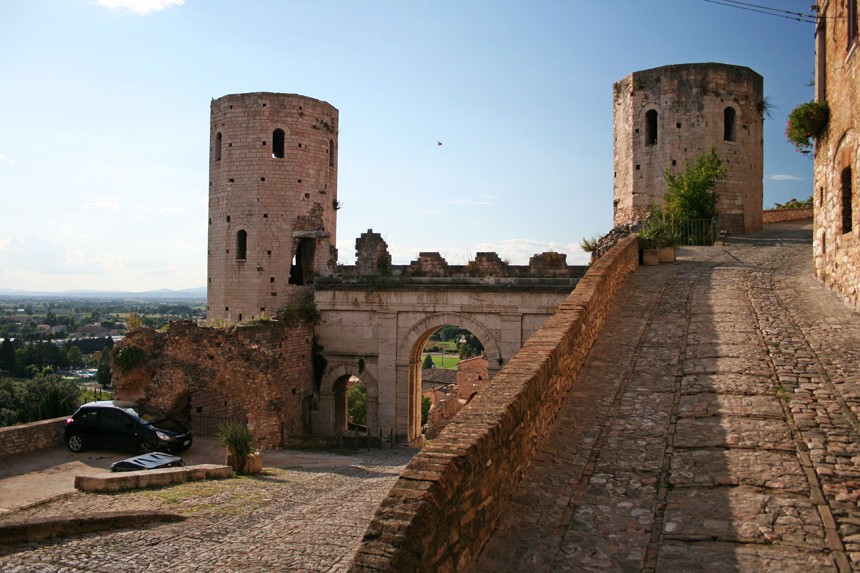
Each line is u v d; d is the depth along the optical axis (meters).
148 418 23.94
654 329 15.53
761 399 11.03
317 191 36.59
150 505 15.44
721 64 34.31
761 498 8.05
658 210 32.69
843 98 16.53
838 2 16.89
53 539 11.98
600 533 7.66
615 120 37.69
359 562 5.43
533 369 10.09
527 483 8.91
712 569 6.81
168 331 29.52
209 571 10.25
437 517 6.16
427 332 31.28
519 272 30.58
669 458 9.39
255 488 18.06
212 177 36.88
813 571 6.61
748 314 16.14
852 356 12.57
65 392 55.84
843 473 8.44
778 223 40.34
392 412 31.41
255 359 28.31
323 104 37.12
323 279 32.53
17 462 21.77
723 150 34.19
